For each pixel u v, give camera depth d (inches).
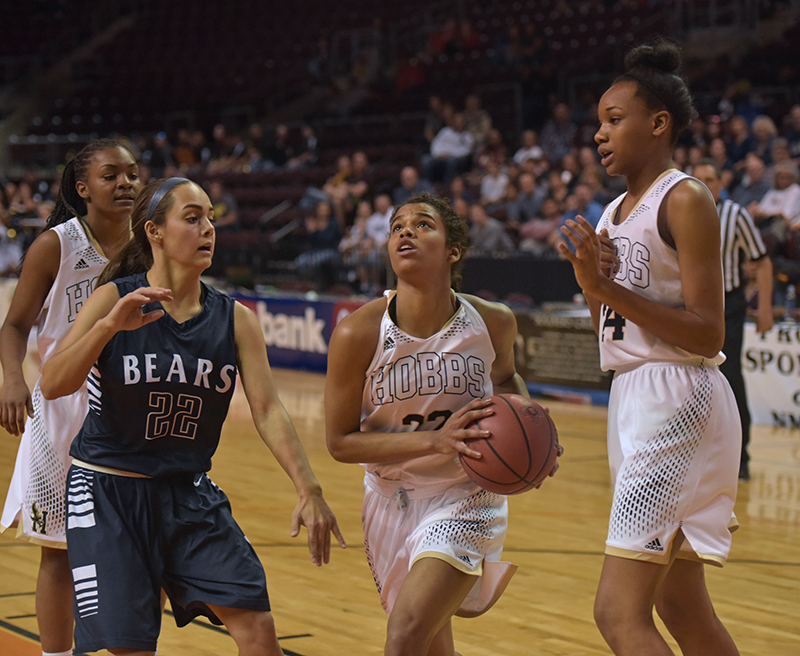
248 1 967.0
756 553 216.8
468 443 114.0
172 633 168.7
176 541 115.0
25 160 898.1
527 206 538.3
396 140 777.6
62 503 138.4
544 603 183.0
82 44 994.7
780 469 302.7
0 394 136.6
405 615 108.1
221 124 888.3
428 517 118.6
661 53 118.3
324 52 847.1
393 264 118.1
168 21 991.0
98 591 109.1
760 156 508.1
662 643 110.4
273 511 253.1
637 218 117.6
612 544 114.4
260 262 614.5
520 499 266.5
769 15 703.1
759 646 161.6
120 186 141.2
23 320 141.6
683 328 111.5
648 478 113.8
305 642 163.2
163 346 115.0
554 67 729.6
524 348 433.1
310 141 775.1
